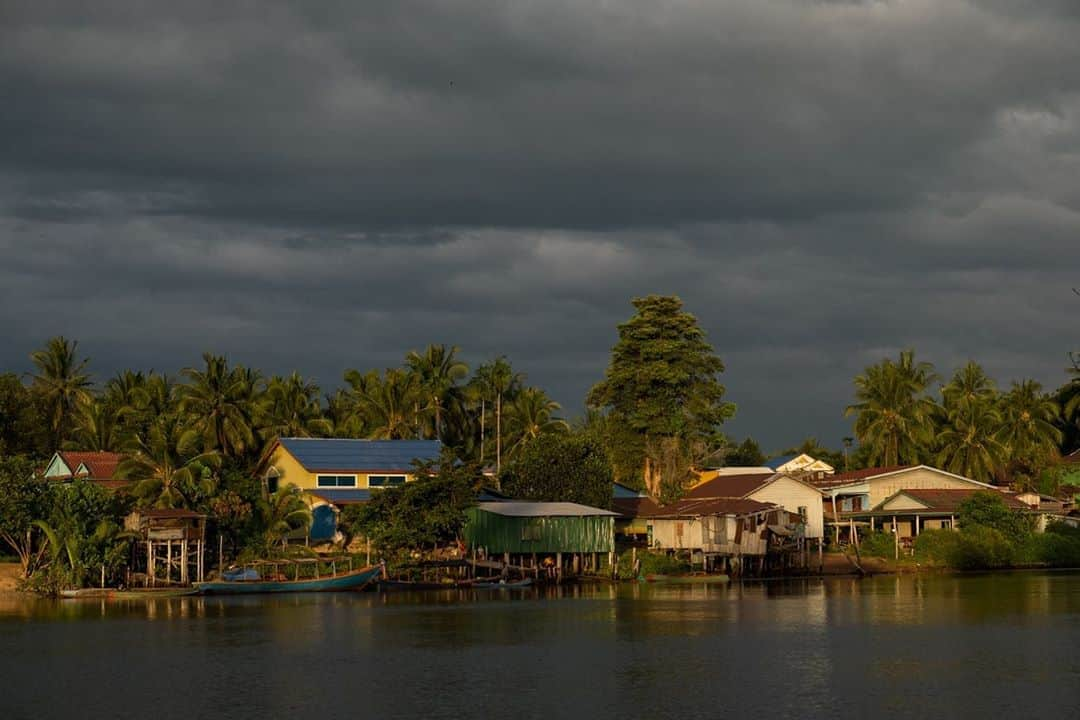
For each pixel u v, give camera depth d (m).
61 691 48.44
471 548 95.25
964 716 42.00
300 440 107.06
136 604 80.12
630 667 52.38
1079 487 134.12
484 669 52.31
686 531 105.75
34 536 90.44
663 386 125.19
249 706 45.28
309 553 96.81
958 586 89.94
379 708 44.62
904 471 118.19
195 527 89.25
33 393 126.38
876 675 49.69
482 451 129.62
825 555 109.62
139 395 119.19
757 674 50.28
